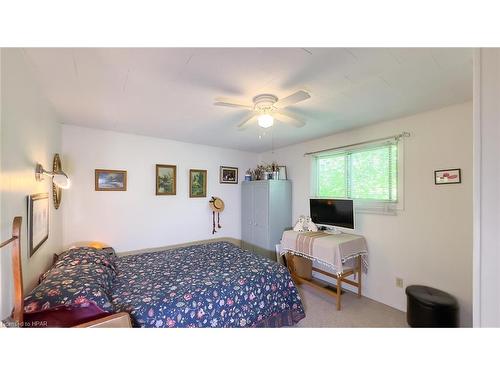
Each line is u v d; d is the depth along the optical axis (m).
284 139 3.33
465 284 1.94
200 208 3.68
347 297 2.71
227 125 2.62
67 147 2.56
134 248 3.04
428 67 1.35
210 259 2.41
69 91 1.69
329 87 1.63
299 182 3.62
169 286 1.70
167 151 3.33
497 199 0.70
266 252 3.54
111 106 2.01
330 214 2.93
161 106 2.01
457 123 1.97
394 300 2.44
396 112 2.18
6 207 1.02
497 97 0.70
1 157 0.98
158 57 1.25
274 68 1.37
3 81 1.01
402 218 2.36
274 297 2.00
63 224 2.51
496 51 0.71
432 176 2.13
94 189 2.74
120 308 1.38
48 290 1.15
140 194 3.09
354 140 2.81
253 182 3.84
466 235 1.94
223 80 1.53
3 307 0.98
